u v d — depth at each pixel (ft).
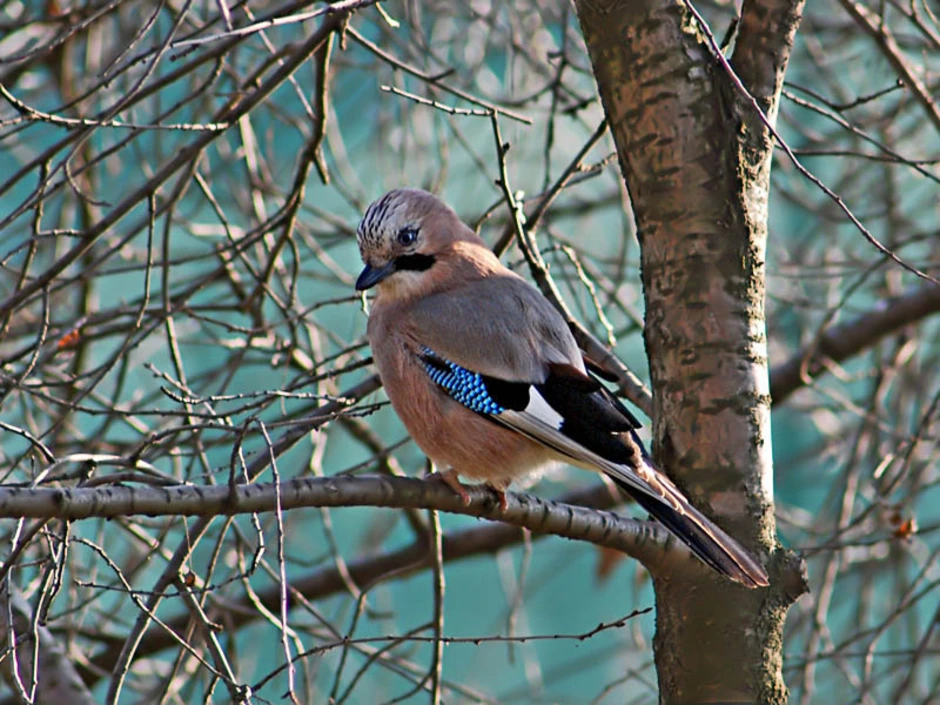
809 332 45.88
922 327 45.03
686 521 22.29
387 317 28.55
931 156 44.37
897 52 32.04
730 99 23.30
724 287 23.13
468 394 26.89
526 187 46.42
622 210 38.24
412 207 29.01
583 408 25.44
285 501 21.77
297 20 22.57
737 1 40.70
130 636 23.50
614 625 23.50
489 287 28.50
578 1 23.75
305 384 27.22
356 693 45.96
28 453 26.13
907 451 33.88
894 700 31.37
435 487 23.32
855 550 43.62
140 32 25.04
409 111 42.96
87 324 31.42
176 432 22.47
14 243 45.55
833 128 49.16
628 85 23.38
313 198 50.85
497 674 51.19
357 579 42.91
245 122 35.04
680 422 23.32
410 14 39.06
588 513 23.41
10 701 30.63
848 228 46.26
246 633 49.55
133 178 45.57
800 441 53.88
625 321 48.52
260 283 31.50
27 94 42.27
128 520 32.76
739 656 22.61
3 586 22.89
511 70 39.99
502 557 44.47
